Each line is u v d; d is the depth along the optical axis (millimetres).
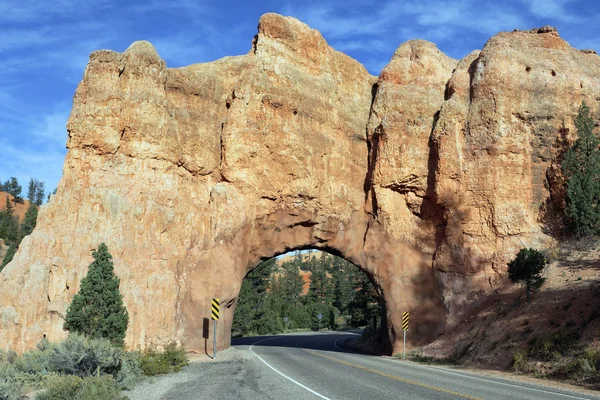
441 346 31672
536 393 14930
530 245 33938
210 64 36062
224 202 33875
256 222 35438
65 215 28625
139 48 32062
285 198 35875
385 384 15812
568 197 34000
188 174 33594
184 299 31547
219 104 35500
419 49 40219
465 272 34594
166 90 33438
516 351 24297
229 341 34000
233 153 34625
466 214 35250
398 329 35219
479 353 27078
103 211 29188
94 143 30000
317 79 38406
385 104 38656
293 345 45469
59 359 16672
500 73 35875
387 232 37281
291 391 14227
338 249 38062
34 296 25516
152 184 31344
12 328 24891
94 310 25047
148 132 31422
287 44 37719
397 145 37250
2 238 80875
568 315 24672
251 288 77938
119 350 18797
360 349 46156
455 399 12859
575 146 34219
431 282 35812
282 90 35969
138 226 29953
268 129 35312
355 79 41094
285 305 97938
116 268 27953
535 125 35531
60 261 26781
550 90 35781
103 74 30719
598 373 18453
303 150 36188
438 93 38844
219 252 33219
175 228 31922
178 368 22016
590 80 36531
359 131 39625
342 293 102938
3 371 16109
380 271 36969
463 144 35969
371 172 38625
